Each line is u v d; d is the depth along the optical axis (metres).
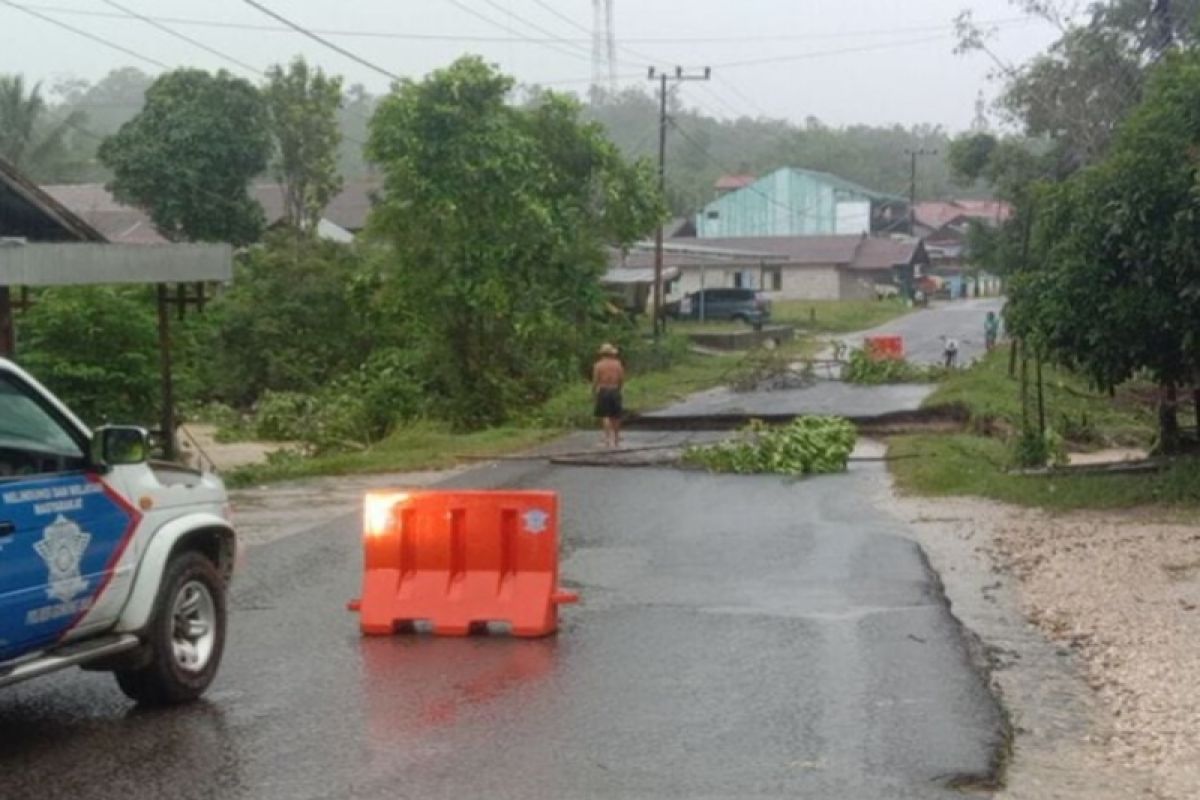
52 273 17.27
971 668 9.73
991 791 7.15
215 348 38.78
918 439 26.52
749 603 12.04
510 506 10.88
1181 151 17.88
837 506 18.56
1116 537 15.51
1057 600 12.36
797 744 7.89
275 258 40.25
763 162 137.50
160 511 8.62
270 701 8.88
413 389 31.91
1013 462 22.05
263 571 13.80
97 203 64.44
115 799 6.99
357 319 38.56
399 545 11.00
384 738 8.04
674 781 7.24
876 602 12.06
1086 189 18.67
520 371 33.44
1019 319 19.66
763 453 22.78
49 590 7.66
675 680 9.37
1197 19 20.52
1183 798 7.15
